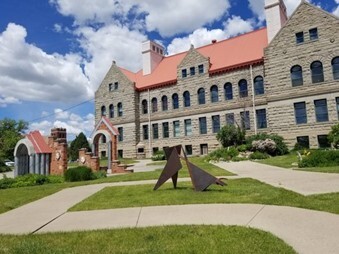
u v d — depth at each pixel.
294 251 5.24
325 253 5.14
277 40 35.62
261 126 36.91
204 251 5.34
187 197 10.62
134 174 21.00
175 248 5.57
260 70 37.38
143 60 51.28
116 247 5.80
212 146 40.22
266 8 39.69
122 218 8.21
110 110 49.97
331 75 32.16
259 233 6.25
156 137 45.94
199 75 42.19
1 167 43.78
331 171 15.72
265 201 9.38
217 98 40.72
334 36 32.28
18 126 85.50
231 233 6.31
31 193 14.20
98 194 12.70
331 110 31.78
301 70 34.09
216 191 11.54
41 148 23.72
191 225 7.09
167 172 12.87
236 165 23.52
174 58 50.88
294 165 20.75
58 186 16.72
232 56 41.50
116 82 49.56
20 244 6.14
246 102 37.94
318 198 9.34
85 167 20.89
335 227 6.53
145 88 47.38
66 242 6.26
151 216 8.27
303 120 33.56
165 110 45.34
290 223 6.98
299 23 34.50
